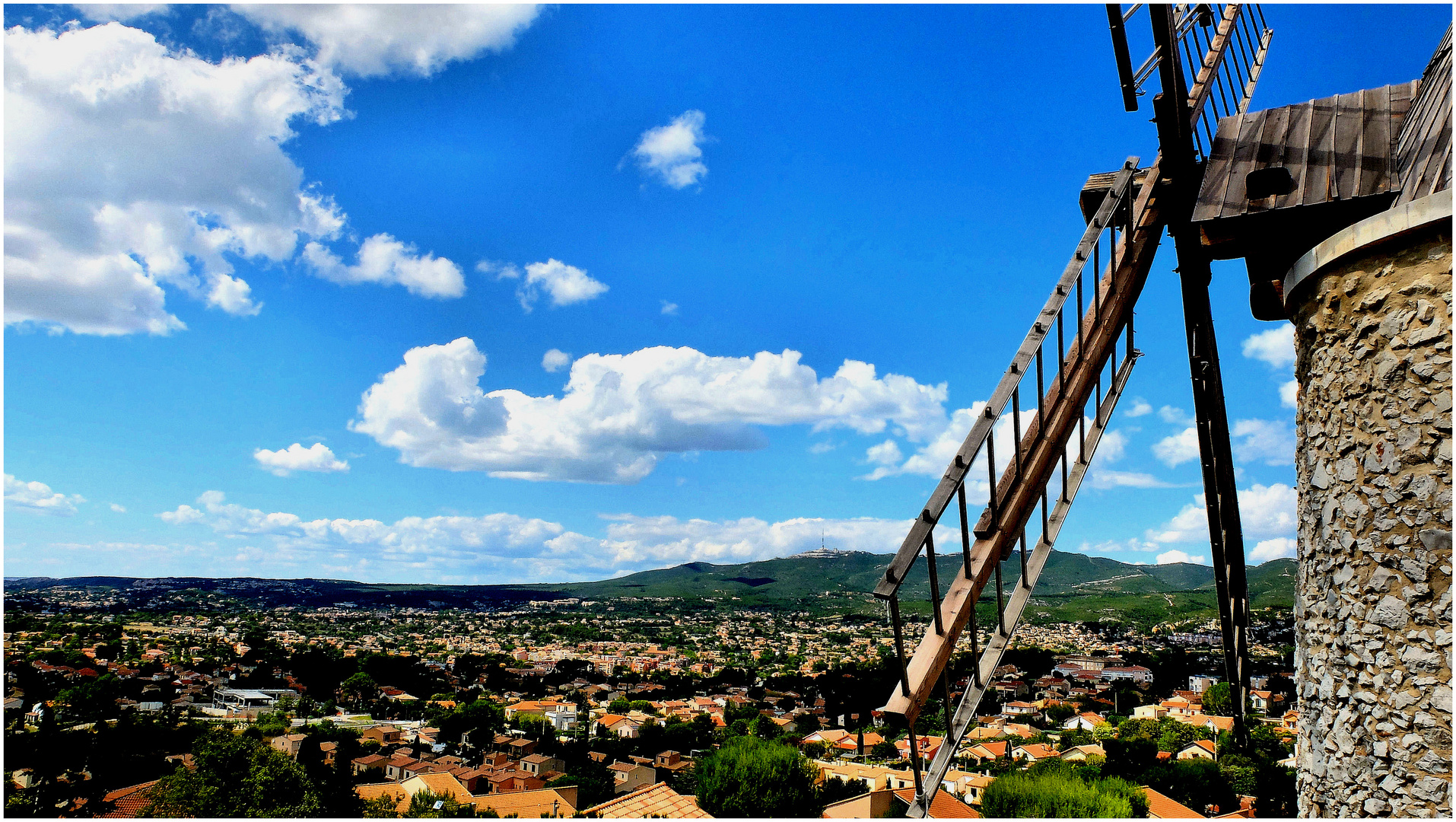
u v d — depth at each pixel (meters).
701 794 37.44
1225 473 10.30
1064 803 32.25
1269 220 6.88
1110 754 59.41
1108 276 7.98
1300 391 6.29
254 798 50.16
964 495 6.52
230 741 52.31
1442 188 5.57
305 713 139.62
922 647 6.40
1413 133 6.50
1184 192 8.14
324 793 57.28
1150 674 175.75
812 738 109.25
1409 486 5.23
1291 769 49.66
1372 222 5.49
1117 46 6.94
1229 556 10.80
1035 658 192.88
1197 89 8.40
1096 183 8.53
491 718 116.25
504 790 78.25
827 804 44.62
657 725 112.81
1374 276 5.53
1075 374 7.51
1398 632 5.21
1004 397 6.49
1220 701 112.31
